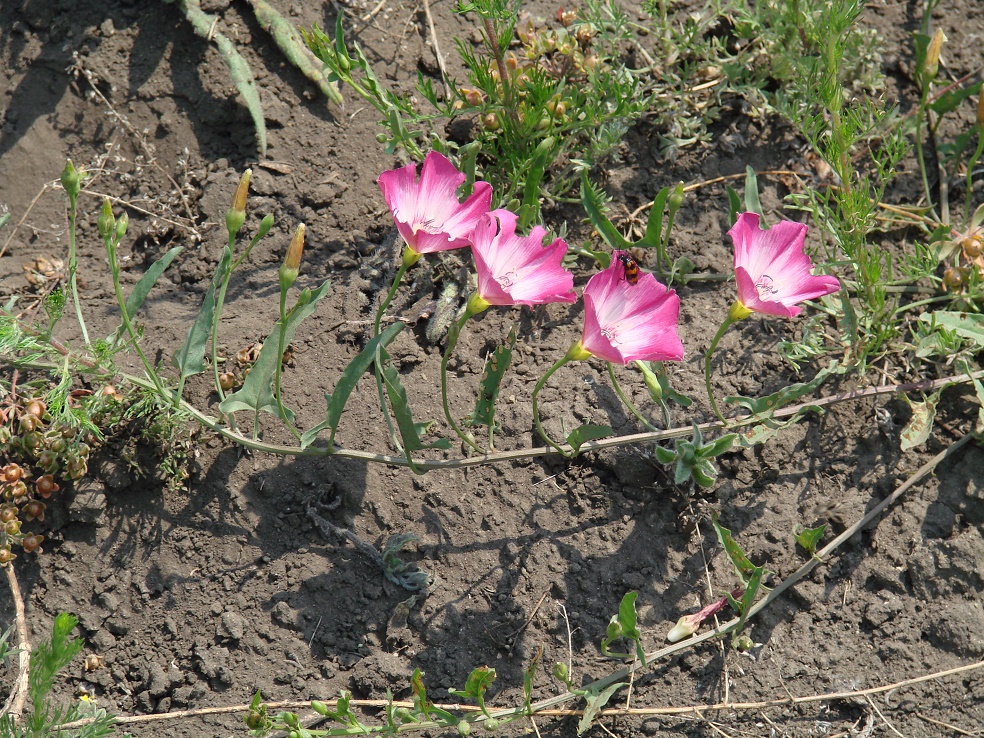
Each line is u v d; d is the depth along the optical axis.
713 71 3.89
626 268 2.61
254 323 3.33
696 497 3.12
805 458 3.21
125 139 3.76
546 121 3.40
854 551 3.07
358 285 3.47
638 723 2.80
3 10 3.87
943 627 2.95
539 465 3.15
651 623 2.94
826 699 2.85
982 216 3.43
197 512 3.04
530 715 2.74
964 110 3.99
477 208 2.52
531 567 3.00
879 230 3.65
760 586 2.88
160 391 2.75
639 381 3.29
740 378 3.34
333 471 3.08
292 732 2.49
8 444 2.99
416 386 3.27
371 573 2.98
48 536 2.99
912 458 3.22
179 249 2.71
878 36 4.05
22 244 3.57
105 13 3.86
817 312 3.50
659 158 3.82
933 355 3.36
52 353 2.82
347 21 3.94
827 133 3.61
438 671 2.87
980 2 4.24
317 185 3.68
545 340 3.40
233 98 3.77
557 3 4.09
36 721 2.28
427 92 3.38
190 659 2.88
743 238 2.56
